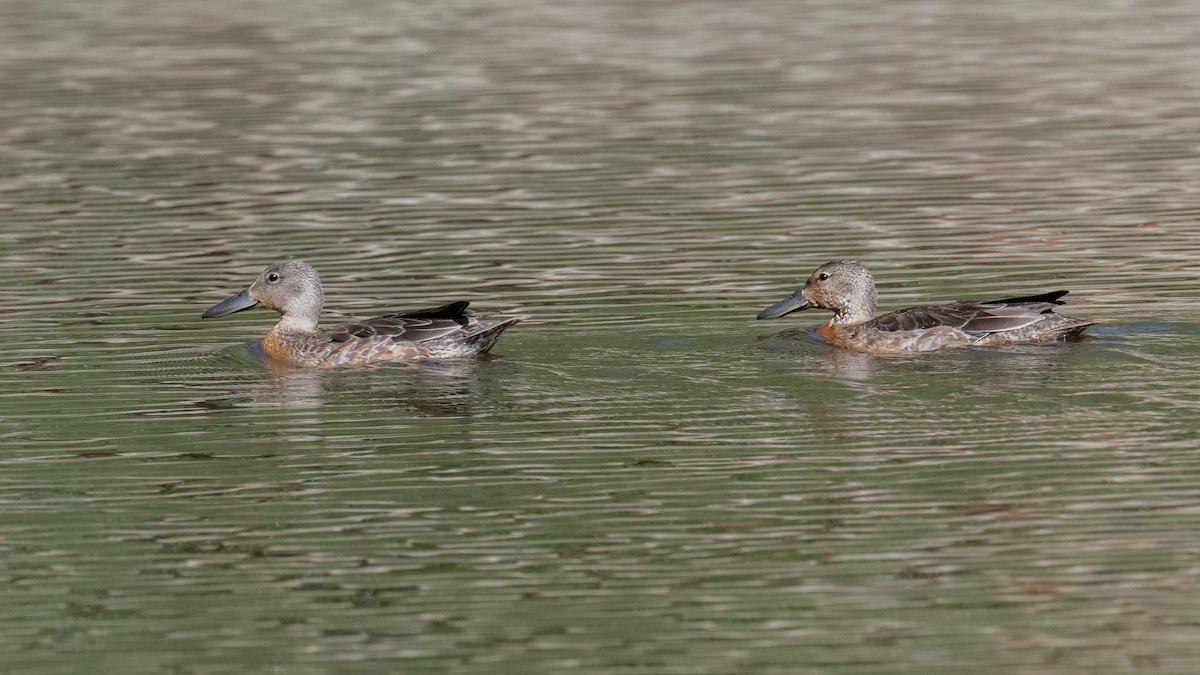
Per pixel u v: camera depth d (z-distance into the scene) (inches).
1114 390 623.2
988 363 669.9
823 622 437.1
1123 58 1536.7
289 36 1753.2
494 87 1439.5
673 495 530.3
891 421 597.9
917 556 475.8
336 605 455.8
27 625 447.8
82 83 1486.2
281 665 422.3
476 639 433.4
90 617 453.1
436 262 886.4
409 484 548.4
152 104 1384.1
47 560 491.8
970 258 871.1
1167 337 700.7
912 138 1202.6
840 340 719.1
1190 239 888.9
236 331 769.6
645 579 467.5
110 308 805.2
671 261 876.0
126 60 1604.3
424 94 1414.9
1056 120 1253.7
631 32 1748.3
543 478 550.0
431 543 497.0
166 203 1039.0
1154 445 559.2
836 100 1359.5
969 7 1915.6
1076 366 659.4
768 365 681.0
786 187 1054.4
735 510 515.5
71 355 722.2
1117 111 1282.0
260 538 505.7
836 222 960.3
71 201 1046.4
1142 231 912.3
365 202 1034.7
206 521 520.1
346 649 429.7
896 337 704.4
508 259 887.7
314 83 1470.2
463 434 598.9
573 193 1049.5
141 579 477.1
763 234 933.8
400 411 631.2
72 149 1210.0
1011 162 1112.2
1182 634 423.2
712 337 729.0
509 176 1103.0
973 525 496.1
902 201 1008.2
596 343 720.3
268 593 465.7
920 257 876.0
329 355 708.0
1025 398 618.2
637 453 572.1
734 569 471.8
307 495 540.4
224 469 568.1
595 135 1237.1
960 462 550.3
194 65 1577.3
